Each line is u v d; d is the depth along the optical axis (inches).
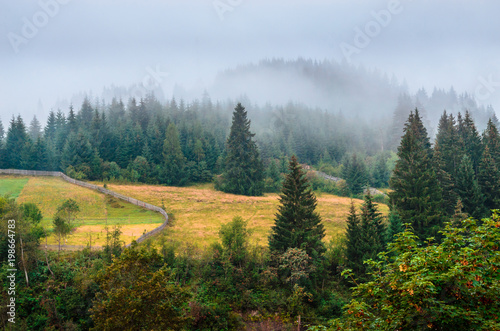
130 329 826.8
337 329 428.1
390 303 430.0
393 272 453.1
